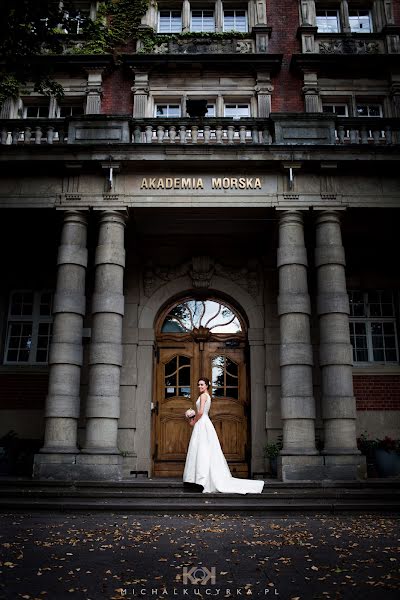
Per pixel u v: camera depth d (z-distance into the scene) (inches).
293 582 197.6
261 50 614.5
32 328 581.3
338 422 426.0
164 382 569.3
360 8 646.5
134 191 477.4
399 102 593.6
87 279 562.6
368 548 251.8
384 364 569.9
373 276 584.1
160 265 579.2
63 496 375.2
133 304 564.7
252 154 471.2
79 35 589.9
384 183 481.1
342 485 394.0
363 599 178.9
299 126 489.1
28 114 621.3
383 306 591.5
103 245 464.8
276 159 470.0
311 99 597.3
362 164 474.6
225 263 580.1
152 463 543.2
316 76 605.9
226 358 576.1
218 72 608.7
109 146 467.2
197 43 621.0
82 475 408.8
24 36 369.1
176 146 467.5
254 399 544.4
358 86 605.0
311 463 411.5
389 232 551.8
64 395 431.2
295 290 455.8
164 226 534.6
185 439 554.6
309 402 430.6
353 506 357.1
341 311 450.6
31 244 588.7
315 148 469.4
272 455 502.0
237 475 542.9
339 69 605.0
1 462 494.0
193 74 609.0
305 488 391.5
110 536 275.9
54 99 608.1
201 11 644.7
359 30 645.3
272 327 559.8
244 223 523.8
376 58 597.9
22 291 592.1
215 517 341.1
